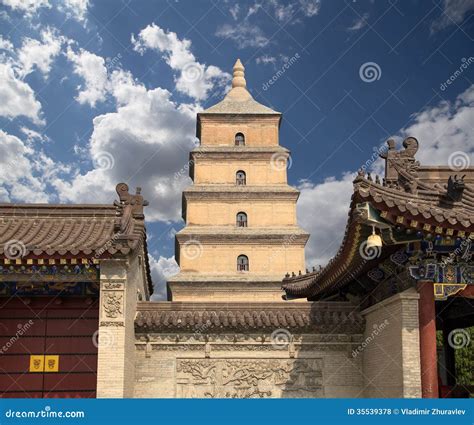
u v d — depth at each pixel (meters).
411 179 20.55
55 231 23.25
